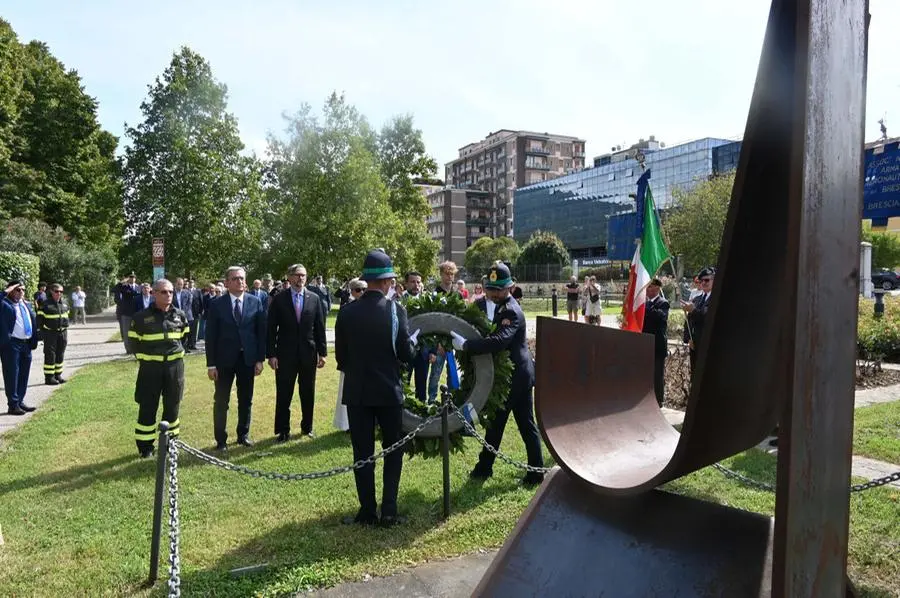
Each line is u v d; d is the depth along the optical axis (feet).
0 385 35.22
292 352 22.36
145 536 13.91
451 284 24.68
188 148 98.43
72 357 48.01
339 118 104.06
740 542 7.76
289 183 110.32
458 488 16.81
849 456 5.48
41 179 100.94
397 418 14.70
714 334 6.28
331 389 33.09
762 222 6.17
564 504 9.11
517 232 357.61
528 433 17.10
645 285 24.09
